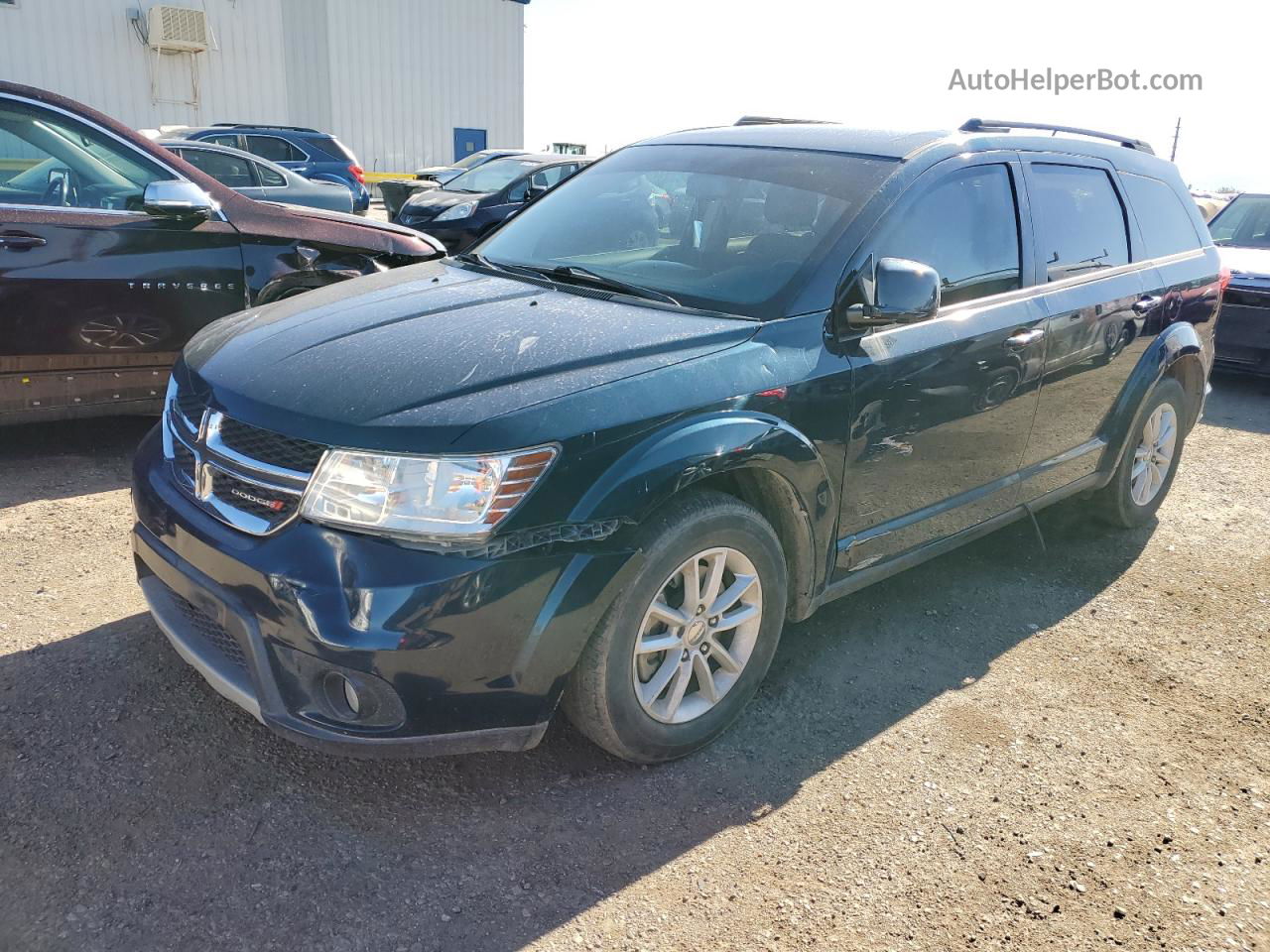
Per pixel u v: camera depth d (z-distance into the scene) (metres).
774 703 3.10
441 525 2.21
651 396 2.47
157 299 4.71
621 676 2.50
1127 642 3.65
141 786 2.50
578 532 2.31
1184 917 2.32
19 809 2.38
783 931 2.20
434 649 2.19
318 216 5.30
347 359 2.54
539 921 2.18
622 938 2.15
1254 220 9.14
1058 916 2.30
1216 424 6.99
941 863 2.44
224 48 21.67
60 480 4.55
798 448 2.73
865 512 3.10
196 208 4.52
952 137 3.49
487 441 2.24
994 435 3.52
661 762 2.74
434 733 2.29
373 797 2.54
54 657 3.03
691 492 2.59
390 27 23.70
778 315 2.84
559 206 3.77
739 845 2.46
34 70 19.55
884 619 3.71
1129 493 4.54
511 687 2.32
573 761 2.74
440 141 25.30
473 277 3.29
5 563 3.64
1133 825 2.63
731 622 2.77
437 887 2.26
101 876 2.21
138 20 20.45
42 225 4.38
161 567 2.60
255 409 2.43
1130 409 4.25
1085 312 3.80
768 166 3.41
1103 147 4.24
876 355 2.96
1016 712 3.14
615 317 2.78
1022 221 3.63
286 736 2.30
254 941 2.07
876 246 3.05
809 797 2.66
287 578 2.23
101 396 4.68
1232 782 2.84
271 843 2.35
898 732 2.99
